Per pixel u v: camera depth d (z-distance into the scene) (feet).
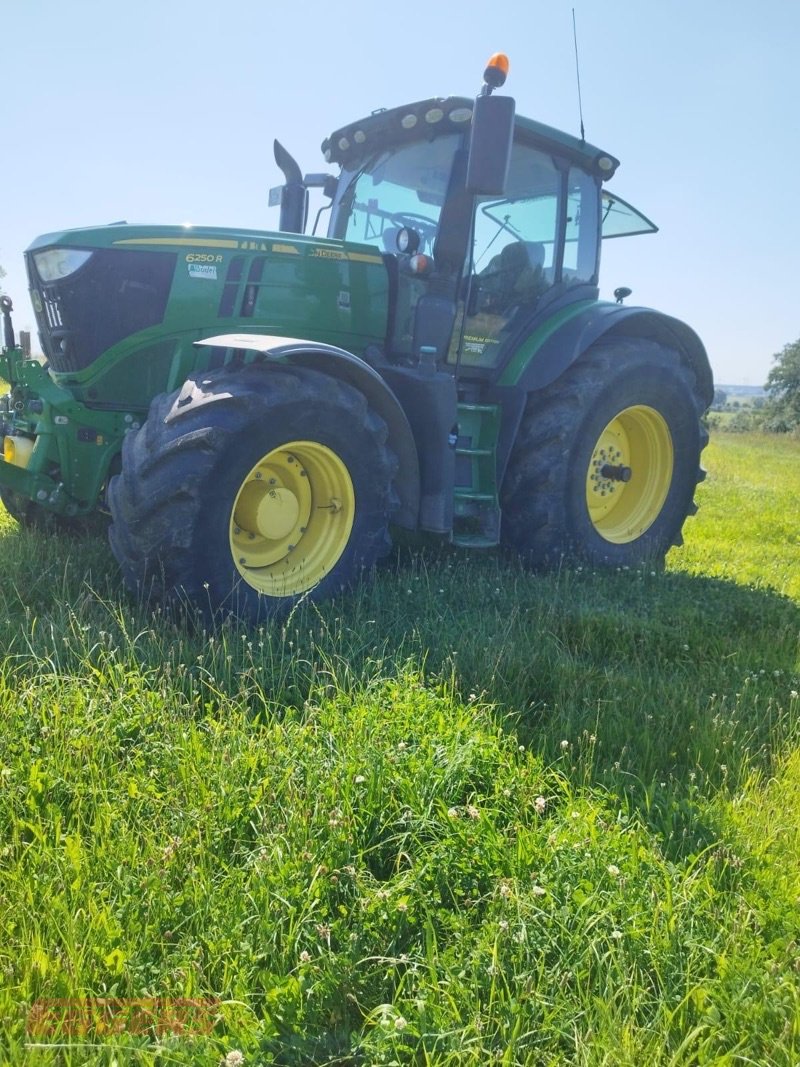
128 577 11.77
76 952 5.79
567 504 16.65
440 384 14.19
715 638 13.11
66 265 13.53
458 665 10.92
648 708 10.36
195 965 5.87
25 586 12.93
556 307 17.53
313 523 13.20
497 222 16.25
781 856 7.56
